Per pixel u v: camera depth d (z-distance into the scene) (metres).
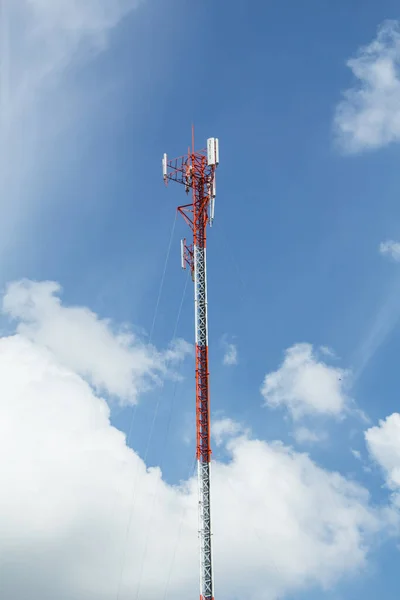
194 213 133.62
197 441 118.56
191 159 136.75
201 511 114.06
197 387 122.44
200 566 110.44
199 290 128.50
